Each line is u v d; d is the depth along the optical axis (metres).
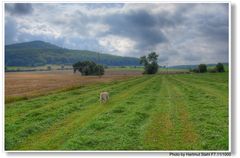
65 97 40.34
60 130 19.77
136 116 22.62
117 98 37.84
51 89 56.09
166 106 28.78
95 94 42.91
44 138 17.98
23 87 63.16
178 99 34.66
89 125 19.88
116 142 16.20
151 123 20.94
